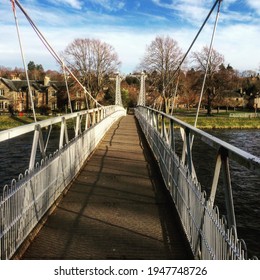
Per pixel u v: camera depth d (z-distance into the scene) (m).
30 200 4.37
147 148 11.88
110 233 4.63
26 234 4.21
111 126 21.28
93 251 4.12
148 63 47.56
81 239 4.43
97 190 6.63
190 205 4.15
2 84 63.38
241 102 83.12
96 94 51.34
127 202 5.95
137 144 12.92
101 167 8.62
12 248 3.74
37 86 66.44
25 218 4.18
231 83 58.25
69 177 6.92
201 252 3.62
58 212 5.38
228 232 2.76
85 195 6.30
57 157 5.88
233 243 2.68
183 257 4.04
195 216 3.87
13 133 3.75
